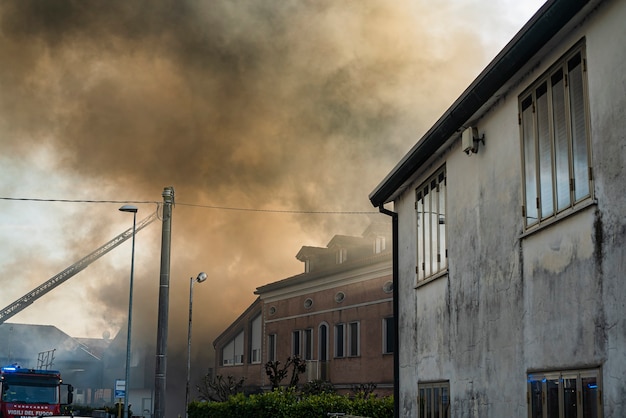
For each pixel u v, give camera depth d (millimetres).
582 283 8844
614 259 8203
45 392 31016
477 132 12188
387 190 16859
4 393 30406
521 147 10633
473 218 12438
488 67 10742
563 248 9320
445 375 13625
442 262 14078
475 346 12219
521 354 10461
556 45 9508
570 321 9109
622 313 8031
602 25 8492
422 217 15375
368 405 22641
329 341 43344
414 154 14586
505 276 11086
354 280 41812
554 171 9641
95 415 32219
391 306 38562
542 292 9867
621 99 8133
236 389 47344
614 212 8227
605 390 8281
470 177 12617
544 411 9719
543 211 9945
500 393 11156
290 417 24484
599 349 8438
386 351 38719
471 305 12445
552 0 8680
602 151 8453
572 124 9195
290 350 47406
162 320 21578
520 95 10680
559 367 9336
